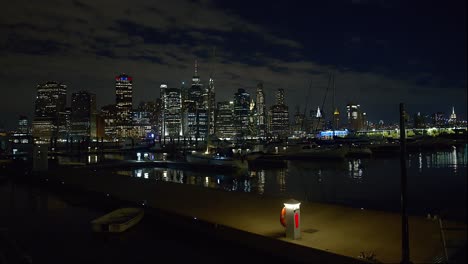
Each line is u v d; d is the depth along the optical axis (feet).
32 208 81.92
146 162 239.09
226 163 212.23
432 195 113.80
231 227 50.21
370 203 101.65
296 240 43.93
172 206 65.00
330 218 53.78
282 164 232.53
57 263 48.88
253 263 46.03
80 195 92.07
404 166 36.14
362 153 298.97
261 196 71.82
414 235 44.88
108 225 59.21
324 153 276.82
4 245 56.18
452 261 37.22
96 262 48.80
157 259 49.08
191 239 55.62
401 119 36.81
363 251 39.78
